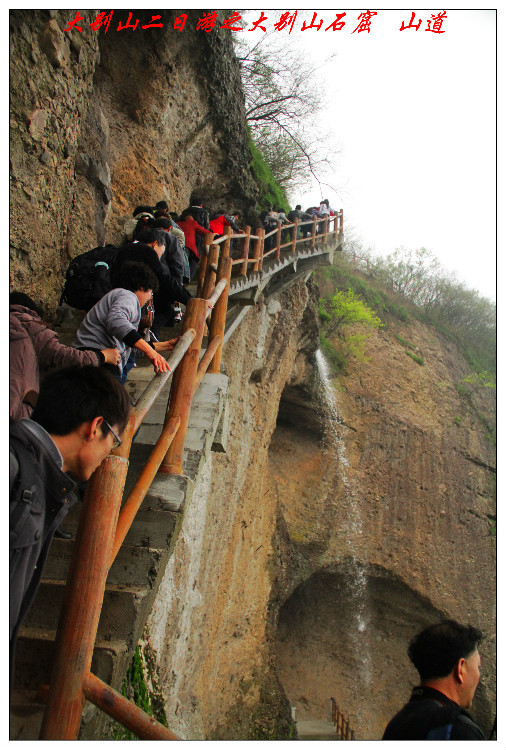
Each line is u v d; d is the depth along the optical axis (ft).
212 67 38.75
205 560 41.47
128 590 10.67
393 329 95.30
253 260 35.37
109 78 34.22
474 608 72.23
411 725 8.18
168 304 20.88
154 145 36.45
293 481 70.18
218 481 43.93
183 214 30.35
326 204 57.26
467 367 98.84
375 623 71.61
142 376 21.16
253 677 52.13
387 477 75.10
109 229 32.58
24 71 18.24
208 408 17.35
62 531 12.03
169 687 32.65
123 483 8.54
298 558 65.16
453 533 75.61
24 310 13.50
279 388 57.98
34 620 10.09
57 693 7.70
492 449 85.30
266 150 70.13
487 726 68.44
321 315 79.77
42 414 7.89
